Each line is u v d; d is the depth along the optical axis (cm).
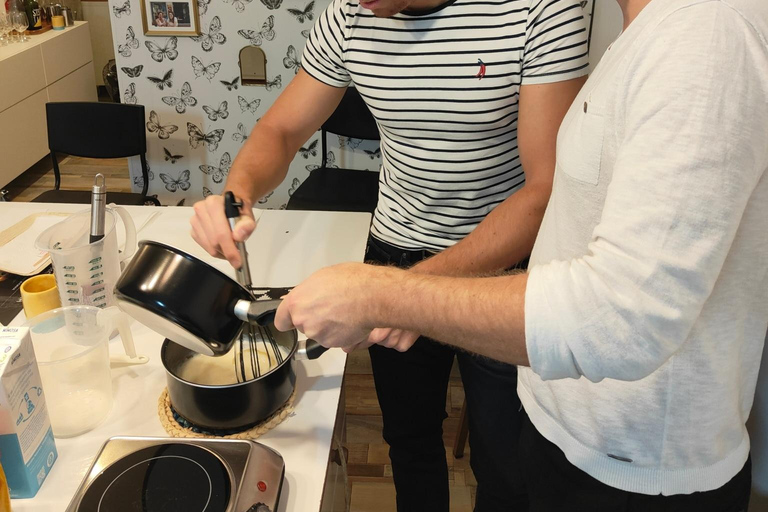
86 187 388
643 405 78
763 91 57
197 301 83
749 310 75
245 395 90
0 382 76
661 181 58
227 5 272
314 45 138
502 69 117
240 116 294
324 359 109
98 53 491
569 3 111
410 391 148
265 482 81
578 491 89
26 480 83
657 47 61
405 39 121
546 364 66
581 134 76
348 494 172
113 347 112
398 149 133
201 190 313
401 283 73
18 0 374
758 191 65
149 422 96
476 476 143
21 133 368
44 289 119
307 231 154
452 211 134
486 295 69
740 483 86
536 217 110
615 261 60
